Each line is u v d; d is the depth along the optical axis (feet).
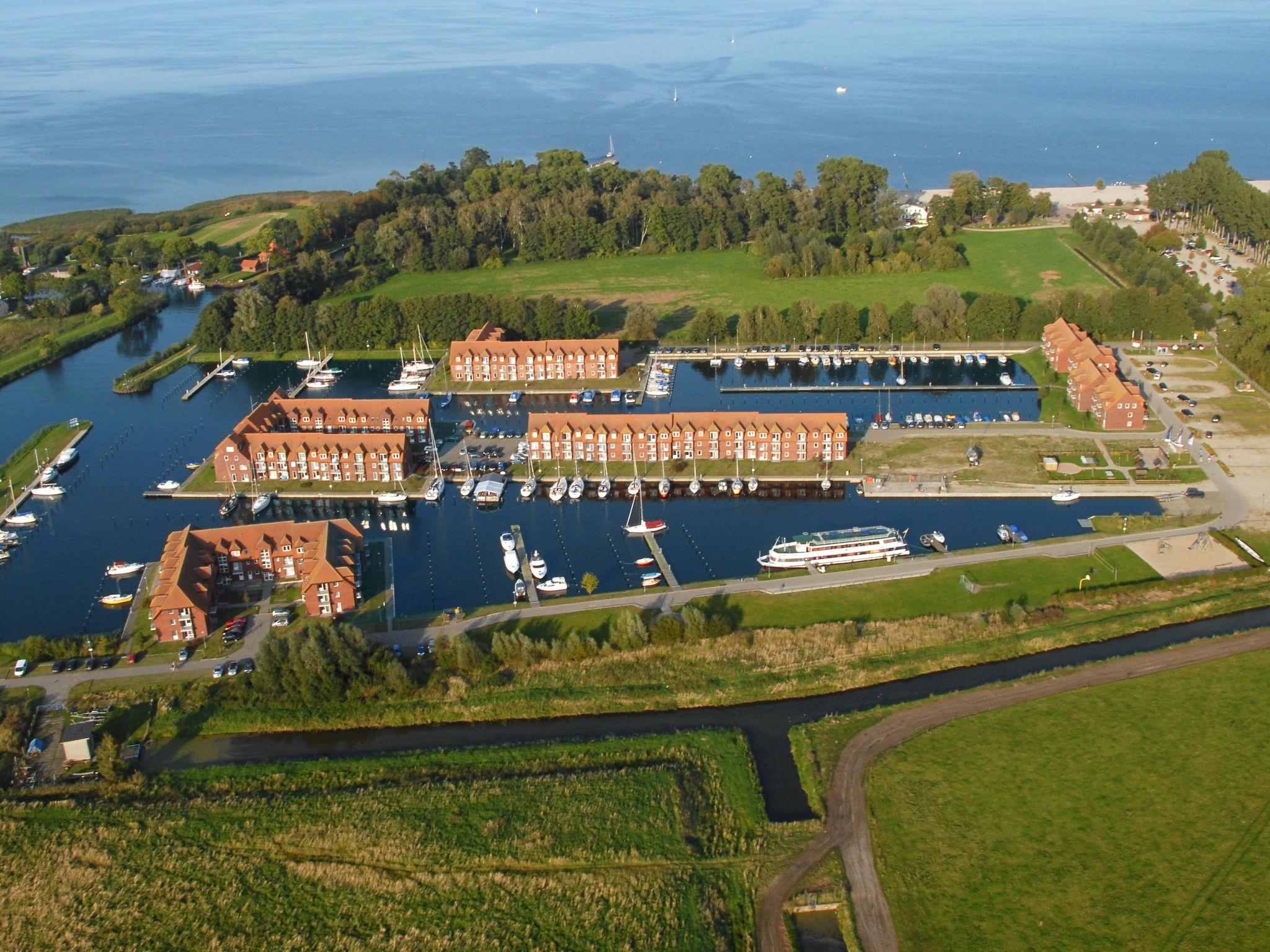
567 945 419.95
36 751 533.55
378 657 575.38
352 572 650.84
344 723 554.87
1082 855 453.58
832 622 620.08
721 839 470.80
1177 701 544.62
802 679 573.33
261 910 440.45
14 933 432.66
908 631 605.73
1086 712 539.29
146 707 565.12
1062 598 634.02
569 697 565.94
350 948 421.59
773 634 607.37
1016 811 478.59
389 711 559.38
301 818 487.20
